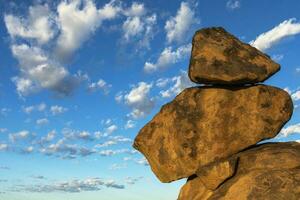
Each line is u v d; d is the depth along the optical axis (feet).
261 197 73.05
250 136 81.92
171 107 85.46
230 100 82.38
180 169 82.94
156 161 85.46
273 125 82.64
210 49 83.10
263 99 82.43
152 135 86.28
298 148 81.97
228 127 81.66
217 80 81.71
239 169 79.36
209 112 82.07
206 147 81.35
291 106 84.23
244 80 81.71
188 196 83.66
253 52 84.17
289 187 73.10
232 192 75.72
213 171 78.33
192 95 84.02
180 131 82.79
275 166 77.30
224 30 87.04
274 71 82.79
